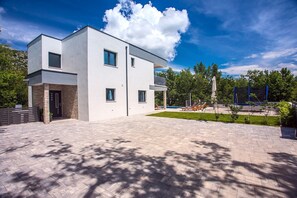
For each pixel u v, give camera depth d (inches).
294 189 111.7
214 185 117.7
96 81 461.7
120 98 544.7
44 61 486.9
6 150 203.2
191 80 1300.4
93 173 139.3
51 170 146.1
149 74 698.8
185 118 482.0
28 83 464.1
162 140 244.4
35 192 111.9
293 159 164.7
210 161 162.4
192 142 231.1
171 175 134.1
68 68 498.6
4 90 538.3
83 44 450.6
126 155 182.5
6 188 117.3
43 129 336.5
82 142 238.1
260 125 350.0
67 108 503.5
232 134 275.1
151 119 470.9
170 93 1251.8
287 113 334.3
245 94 685.9
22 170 146.7
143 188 114.8
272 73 1307.8
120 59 546.6
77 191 112.0
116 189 114.0
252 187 114.7
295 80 1290.6
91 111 445.1
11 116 393.4
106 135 280.7
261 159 165.5
